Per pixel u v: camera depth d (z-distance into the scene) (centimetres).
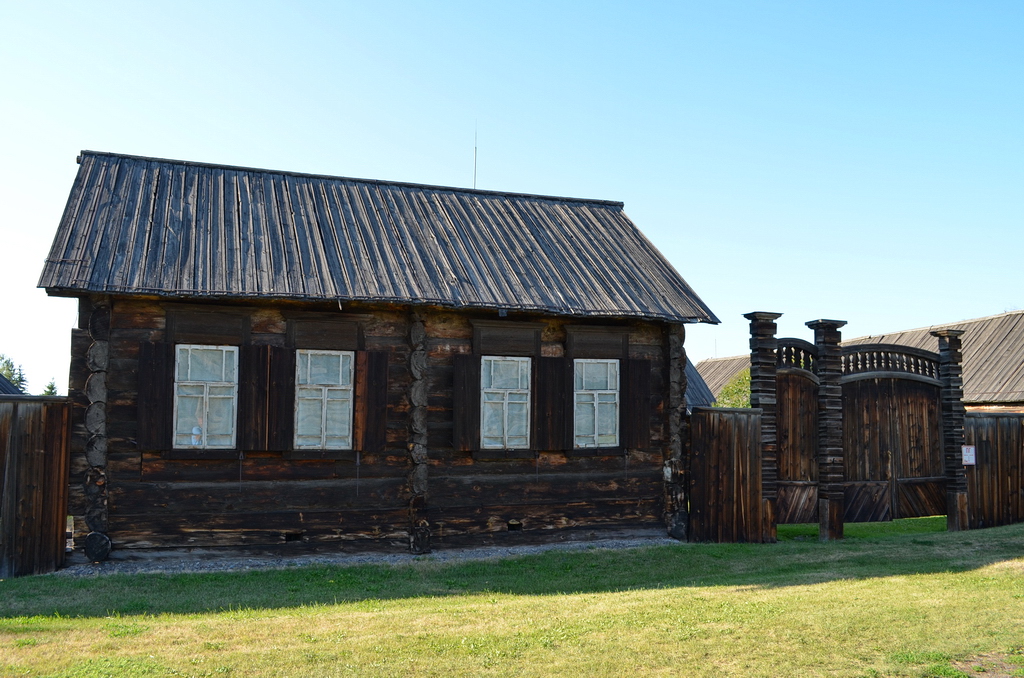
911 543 1431
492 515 1370
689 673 670
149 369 1192
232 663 689
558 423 1402
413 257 1414
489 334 1375
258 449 1232
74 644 749
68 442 1162
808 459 1575
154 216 1331
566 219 1733
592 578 1148
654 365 1488
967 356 2847
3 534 1104
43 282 1127
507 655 714
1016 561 1198
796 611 879
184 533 1206
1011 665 694
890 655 717
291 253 1327
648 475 1473
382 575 1147
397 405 1326
